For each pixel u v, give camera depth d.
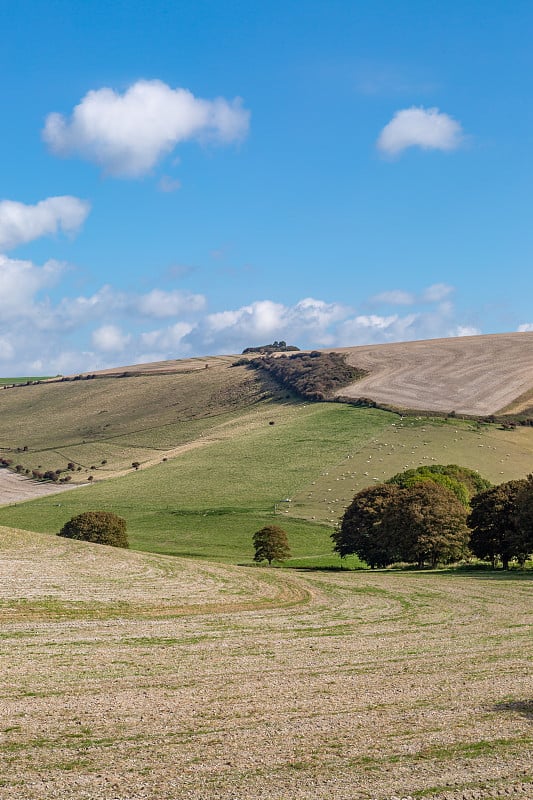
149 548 103.81
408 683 26.47
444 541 81.94
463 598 53.59
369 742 19.34
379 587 59.91
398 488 96.50
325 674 28.20
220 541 107.50
